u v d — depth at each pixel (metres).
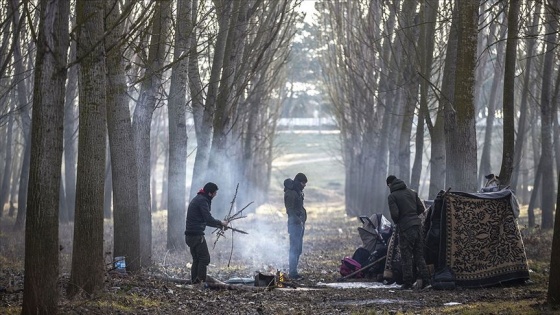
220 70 28.69
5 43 19.39
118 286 14.43
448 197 16.56
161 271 18.78
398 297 14.96
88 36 12.04
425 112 24.81
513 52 19.17
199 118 29.06
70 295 12.46
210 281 16.00
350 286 17.47
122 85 16.94
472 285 16.22
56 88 9.80
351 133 56.81
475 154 19.00
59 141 9.91
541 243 25.33
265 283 16.80
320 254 27.36
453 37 22.58
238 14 27.02
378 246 19.31
